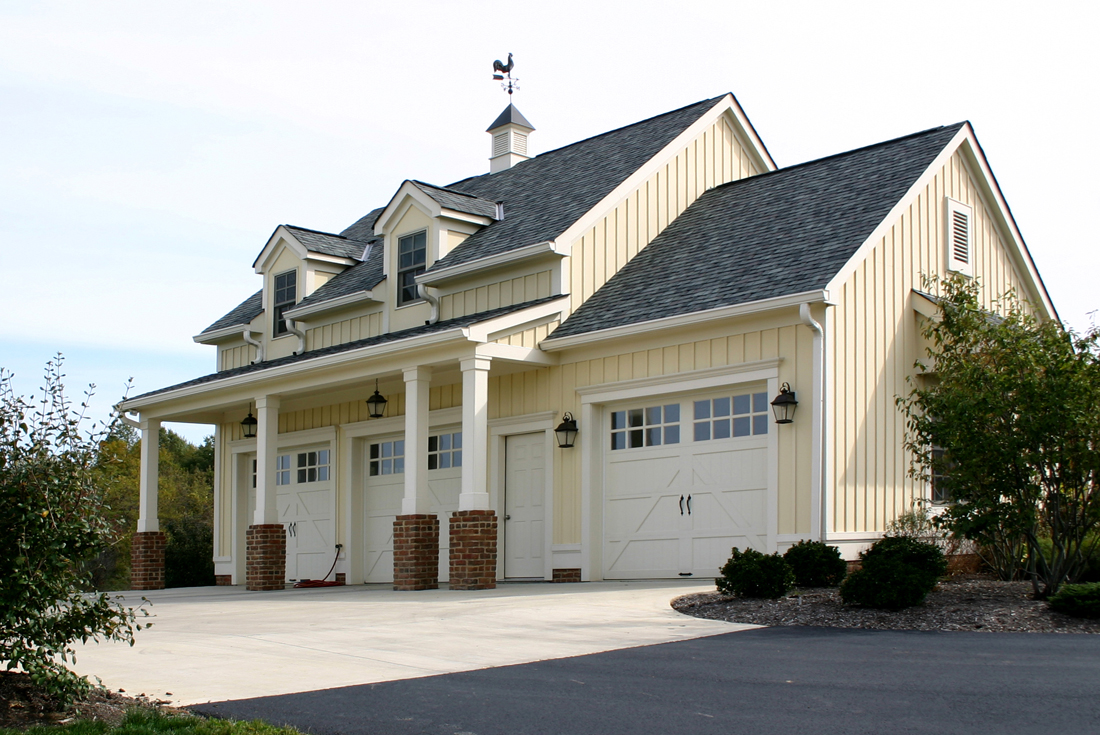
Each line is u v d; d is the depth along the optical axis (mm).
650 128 21391
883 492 15023
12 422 7449
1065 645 8820
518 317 16562
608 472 17000
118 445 8250
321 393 20188
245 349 24906
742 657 8531
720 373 15344
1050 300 19453
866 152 18625
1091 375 11148
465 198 20734
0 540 7262
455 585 15609
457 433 19641
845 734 6016
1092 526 11734
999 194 18359
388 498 20953
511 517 18219
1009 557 13828
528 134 25844
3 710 7102
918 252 16500
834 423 14391
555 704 7000
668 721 6457
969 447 11477
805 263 15367
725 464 15523
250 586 19391
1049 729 5965
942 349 14719
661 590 13680
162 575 22500
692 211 19844
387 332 20688
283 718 6828
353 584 20891
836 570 12945
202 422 24500
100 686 7781
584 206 18406
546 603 12516
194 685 7969
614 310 17016
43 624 7277
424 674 8211
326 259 23234
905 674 7617
